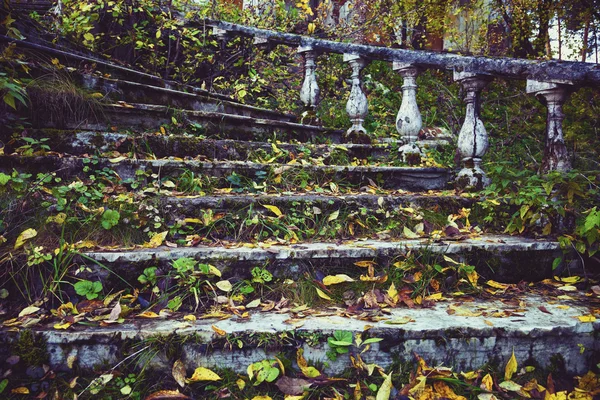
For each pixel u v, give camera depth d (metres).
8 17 3.52
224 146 3.86
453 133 6.26
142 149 3.52
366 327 2.10
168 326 2.08
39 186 2.71
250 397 1.93
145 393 1.92
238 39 6.11
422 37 9.27
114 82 3.99
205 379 1.93
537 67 3.41
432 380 2.02
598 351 2.23
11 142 3.01
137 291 2.37
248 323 2.14
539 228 3.22
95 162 3.09
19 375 1.92
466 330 2.12
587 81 3.19
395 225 3.20
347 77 7.04
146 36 5.79
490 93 7.42
